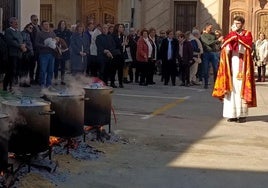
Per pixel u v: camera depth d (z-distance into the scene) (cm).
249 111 1179
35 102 602
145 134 868
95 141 776
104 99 776
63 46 1538
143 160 705
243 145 816
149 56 1673
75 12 2609
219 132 912
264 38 2061
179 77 1906
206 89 1620
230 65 1016
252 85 1018
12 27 1329
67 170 636
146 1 2580
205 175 646
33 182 579
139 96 1384
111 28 1577
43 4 2608
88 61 1531
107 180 612
